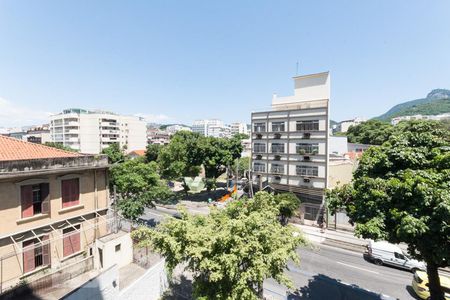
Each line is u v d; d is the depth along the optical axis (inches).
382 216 408.2
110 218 708.0
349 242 989.8
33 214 551.5
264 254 365.4
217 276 325.1
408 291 627.5
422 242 372.2
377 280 681.0
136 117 3690.9
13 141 619.5
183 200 1710.1
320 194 1240.2
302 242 429.1
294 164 1333.7
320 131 1239.5
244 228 356.2
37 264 552.7
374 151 515.5
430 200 347.9
